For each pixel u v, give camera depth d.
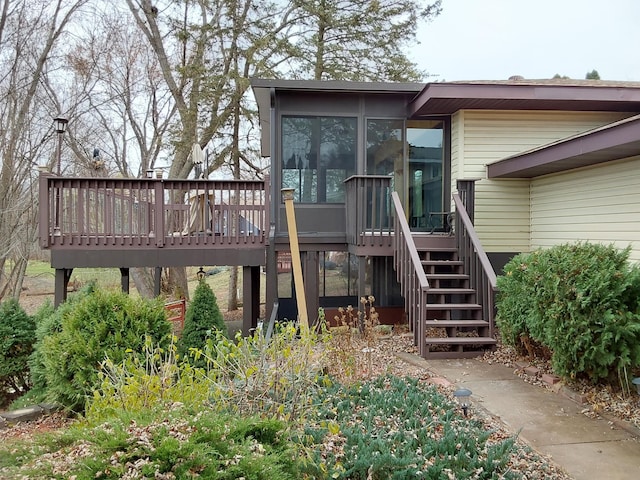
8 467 1.93
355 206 6.86
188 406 2.49
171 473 1.72
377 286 8.68
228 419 2.28
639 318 3.91
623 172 6.12
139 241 6.77
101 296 4.92
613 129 5.24
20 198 13.53
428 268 7.27
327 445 2.64
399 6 14.66
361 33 14.60
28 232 13.67
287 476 2.04
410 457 2.58
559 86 7.17
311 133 7.80
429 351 5.69
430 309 6.04
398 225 6.54
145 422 2.12
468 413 3.64
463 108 7.76
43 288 18.34
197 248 6.93
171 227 6.89
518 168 7.10
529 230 8.20
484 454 2.85
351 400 3.53
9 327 5.90
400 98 7.96
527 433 3.52
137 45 15.98
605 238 6.44
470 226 6.48
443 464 2.60
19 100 13.30
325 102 7.78
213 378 3.00
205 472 1.76
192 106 14.09
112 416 2.40
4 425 4.49
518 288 5.11
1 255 12.91
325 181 7.82
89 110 15.52
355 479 2.47
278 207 7.68
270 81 7.25
